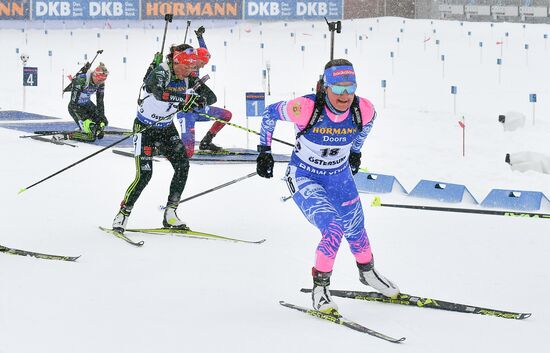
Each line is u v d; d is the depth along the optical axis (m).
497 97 40.31
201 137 29.81
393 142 27.14
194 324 9.21
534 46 62.81
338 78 9.55
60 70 53.78
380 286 10.22
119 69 53.25
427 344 8.55
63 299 10.15
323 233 9.72
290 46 61.94
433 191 18.08
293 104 9.84
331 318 9.35
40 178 19.95
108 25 73.00
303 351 8.31
